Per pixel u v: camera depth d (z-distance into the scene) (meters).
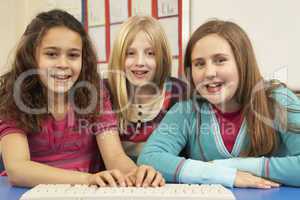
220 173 0.69
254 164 0.74
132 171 0.72
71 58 0.96
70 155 0.99
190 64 0.91
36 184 0.71
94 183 0.66
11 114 0.89
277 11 1.31
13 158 0.80
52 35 0.93
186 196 0.54
